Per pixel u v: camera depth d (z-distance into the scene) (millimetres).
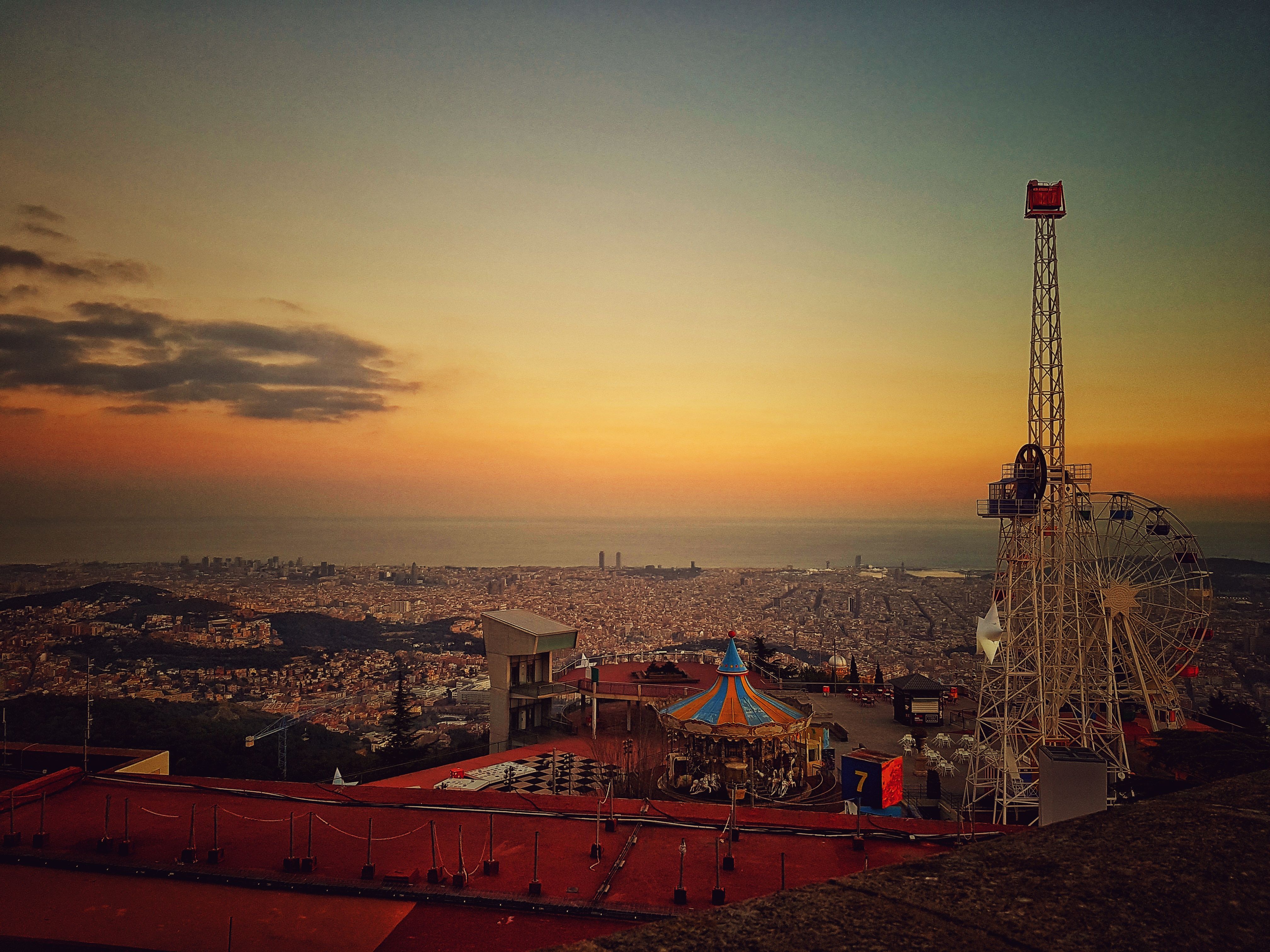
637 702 55938
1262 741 37250
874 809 32625
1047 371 44750
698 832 20016
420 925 15594
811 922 4102
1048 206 44812
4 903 16484
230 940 15039
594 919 15742
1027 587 44156
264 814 21297
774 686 68000
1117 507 48594
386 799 22453
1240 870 4621
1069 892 4387
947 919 4094
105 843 18797
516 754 45875
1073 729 44750
